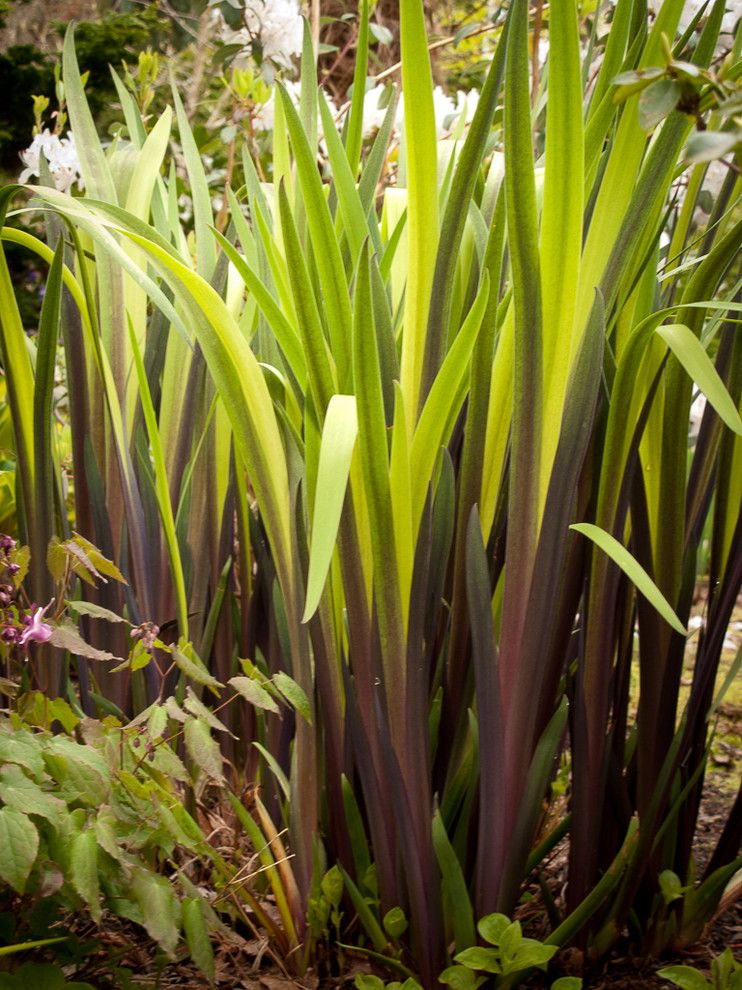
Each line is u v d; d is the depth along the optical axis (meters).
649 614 1.03
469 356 0.86
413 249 0.94
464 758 1.04
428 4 3.30
